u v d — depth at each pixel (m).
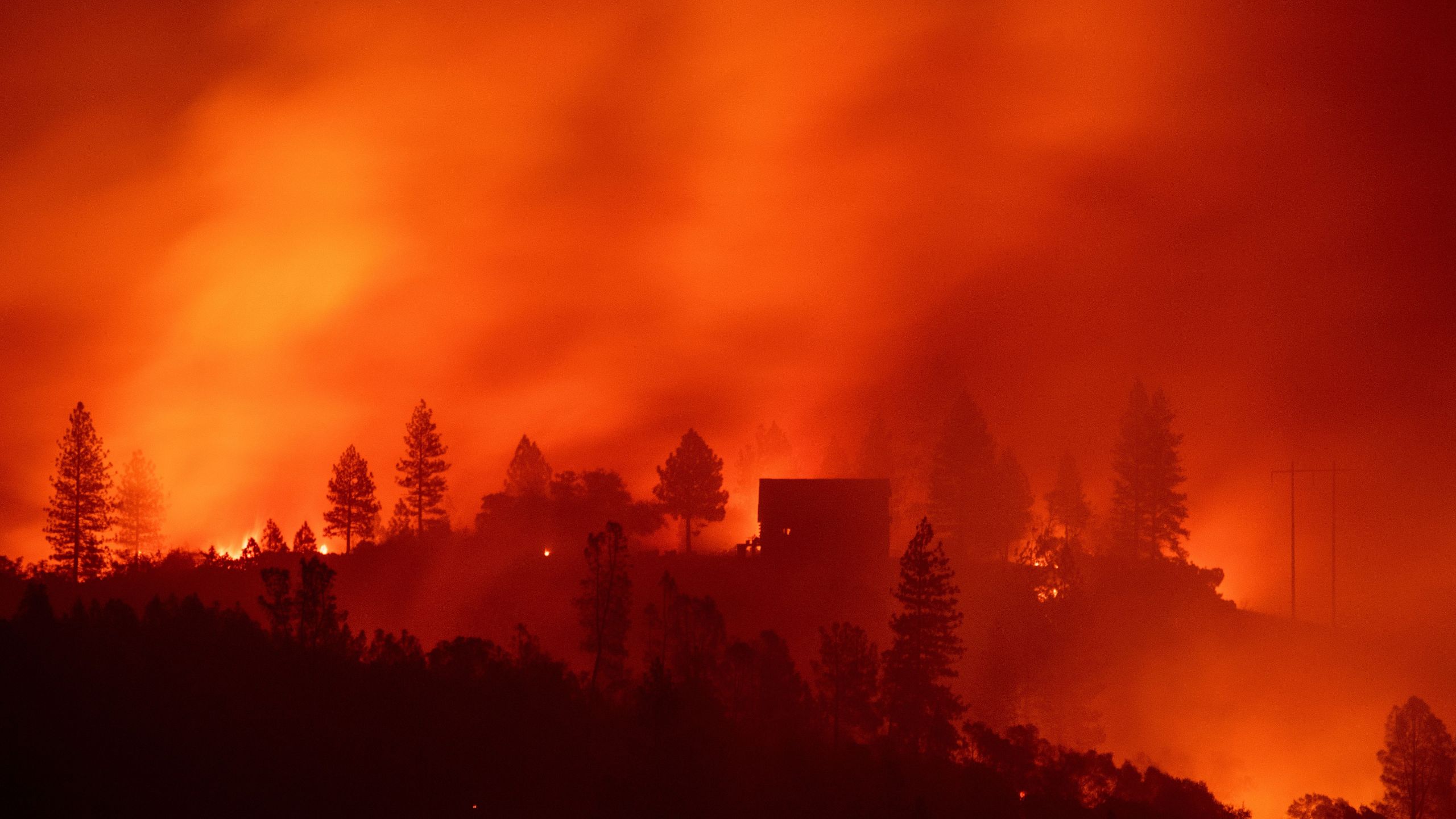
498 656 48.06
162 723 35.22
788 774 39.50
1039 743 48.44
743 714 46.03
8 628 37.34
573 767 38.22
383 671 42.41
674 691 40.59
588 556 51.00
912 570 53.81
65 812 29.44
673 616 50.91
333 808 32.91
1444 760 51.66
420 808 33.94
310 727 37.12
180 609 44.62
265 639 44.16
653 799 35.84
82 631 40.38
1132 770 47.62
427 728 38.69
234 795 32.34
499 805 35.12
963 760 48.72
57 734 33.06
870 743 47.16
